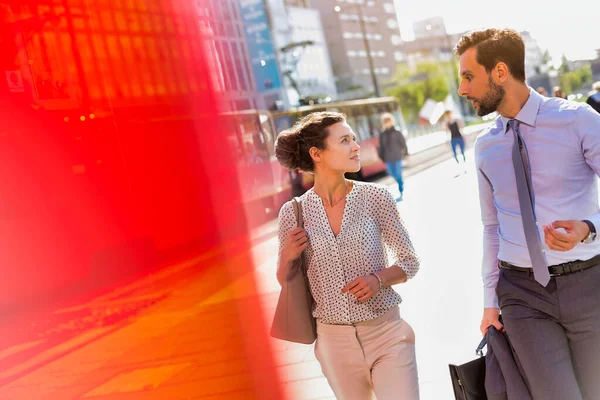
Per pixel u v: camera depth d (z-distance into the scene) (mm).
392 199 2832
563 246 2424
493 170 2715
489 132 2732
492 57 2602
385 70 112312
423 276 7672
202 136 18016
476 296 6426
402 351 2801
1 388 6695
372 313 2787
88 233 13383
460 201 14531
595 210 2617
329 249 2795
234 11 49469
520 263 2676
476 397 2805
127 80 16906
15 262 11852
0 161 12391
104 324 9039
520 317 2664
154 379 5906
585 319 2596
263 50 56969
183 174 16906
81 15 15805
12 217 12070
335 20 103812
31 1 13992
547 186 2598
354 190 2830
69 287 12734
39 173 12844
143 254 14641
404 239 2811
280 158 2916
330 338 2848
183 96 18875
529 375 2639
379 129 28906
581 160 2574
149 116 16703
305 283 2873
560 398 2572
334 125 2811
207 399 5070
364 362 2830
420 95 96000
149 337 7645
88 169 13852
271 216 20375
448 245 9406
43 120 13422
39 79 13695
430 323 5820
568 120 2551
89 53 15797
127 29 18875
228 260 13102
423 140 44844
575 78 82062
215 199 17906
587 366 2658
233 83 48188
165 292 10734
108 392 5836
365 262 2791
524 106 2611
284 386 5035
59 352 7914
